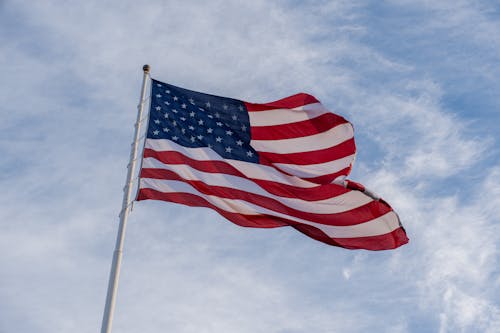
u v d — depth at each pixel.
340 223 17.69
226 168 17.25
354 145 17.89
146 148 16.75
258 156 17.59
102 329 13.90
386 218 17.80
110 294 14.37
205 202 16.58
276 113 18.05
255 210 17.09
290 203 17.45
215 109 17.92
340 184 17.47
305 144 17.91
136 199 16.05
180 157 16.91
